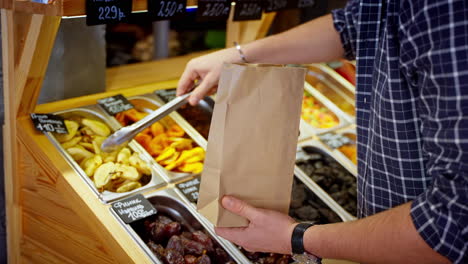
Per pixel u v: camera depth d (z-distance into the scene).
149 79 2.27
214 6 1.81
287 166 1.18
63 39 1.91
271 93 1.08
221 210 1.16
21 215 1.86
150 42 3.62
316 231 1.13
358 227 1.07
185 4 1.68
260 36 2.32
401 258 1.01
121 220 1.47
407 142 1.14
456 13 0.89
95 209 1.50
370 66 1.28
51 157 1.63
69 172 1.60
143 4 1.53
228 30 2.27
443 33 0.91
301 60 1.68
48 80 1.94
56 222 1.72
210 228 1.55
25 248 1.91
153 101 2.07
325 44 1.63
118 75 2.27
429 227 0.95
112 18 1.46
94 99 2.00
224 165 1.11
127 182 1.69
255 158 1.13
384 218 1.04
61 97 2.01
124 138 1.47
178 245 1.47
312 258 1.17
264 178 1.17
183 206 1.62
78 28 1.93
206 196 1.16
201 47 3.71
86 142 1.80
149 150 1.91
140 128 1.52
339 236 1.09
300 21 2.61
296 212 1.75
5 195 1.92
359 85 1.30
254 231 1.19
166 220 1.58
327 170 1.97
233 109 1.06
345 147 2.15
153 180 1.70
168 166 1.81
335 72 2.55
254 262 1.50
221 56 1.74
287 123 1.13
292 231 1.16
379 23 1.24
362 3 1.24
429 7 0.93
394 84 1.11
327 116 2.37
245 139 1.10
